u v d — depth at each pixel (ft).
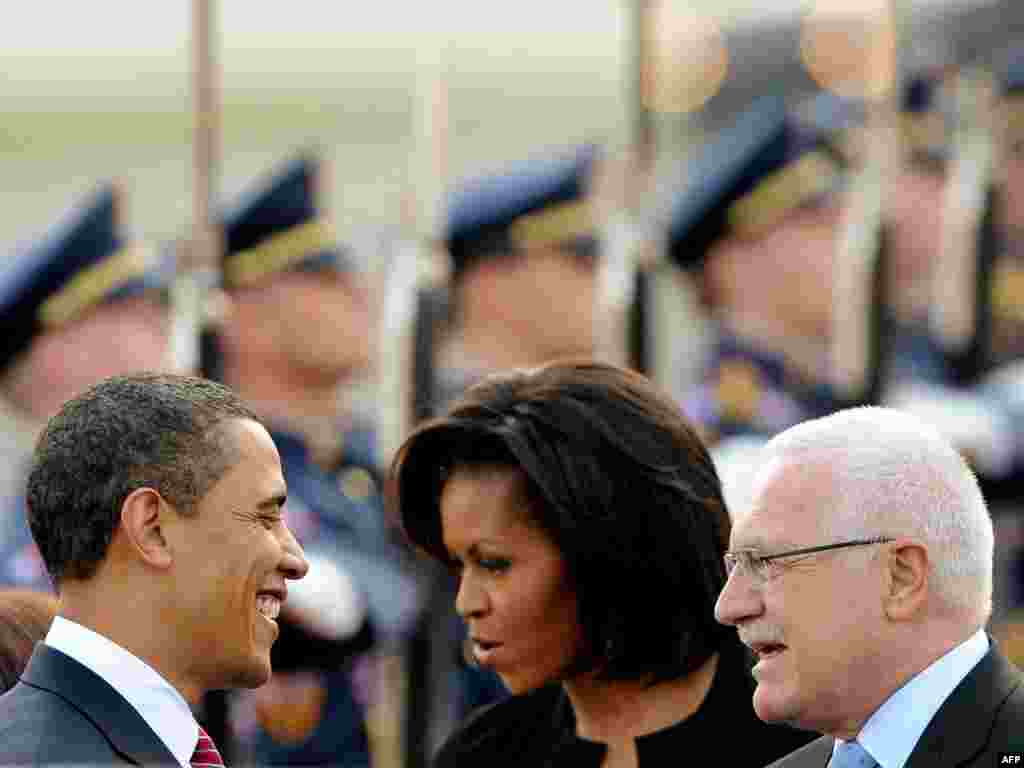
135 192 67.00
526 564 35.99
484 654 36.63
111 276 64.90
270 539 30.91
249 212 66.23
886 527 30.01
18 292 63.87
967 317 72.02
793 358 68.90
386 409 63.26
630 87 67.31
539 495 35.86
